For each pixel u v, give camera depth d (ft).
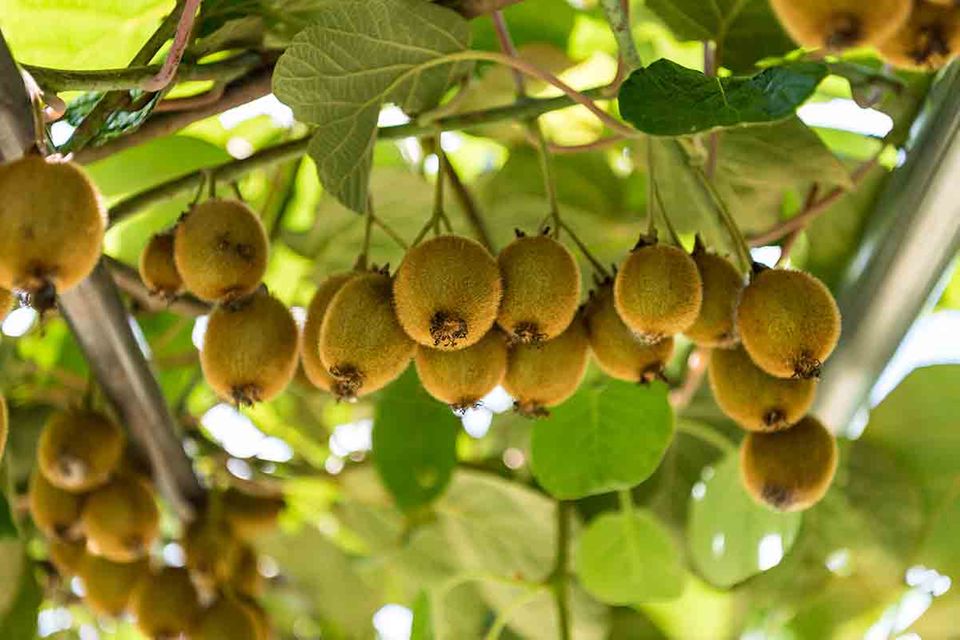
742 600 5.04
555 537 4.93
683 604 5.08
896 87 4.09
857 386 4.44
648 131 3.27
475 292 3.33
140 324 4.86
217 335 3.51
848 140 4.80
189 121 3.73
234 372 3.50
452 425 4.42
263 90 3.75
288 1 3.82
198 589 4.29
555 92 4.62
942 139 3.98
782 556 4.61
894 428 4.68
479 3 3.61
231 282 3.47
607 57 4.67
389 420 4.41
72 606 5.18
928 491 4.73
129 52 4.28
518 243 3.43
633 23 4.80
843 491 4.77
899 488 4.74
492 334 3.44
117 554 4.15
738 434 4.84
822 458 3.61
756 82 3.31
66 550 4.33
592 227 4.66
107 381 4.17
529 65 3.60
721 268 3.52
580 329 3.54
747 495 4.47
